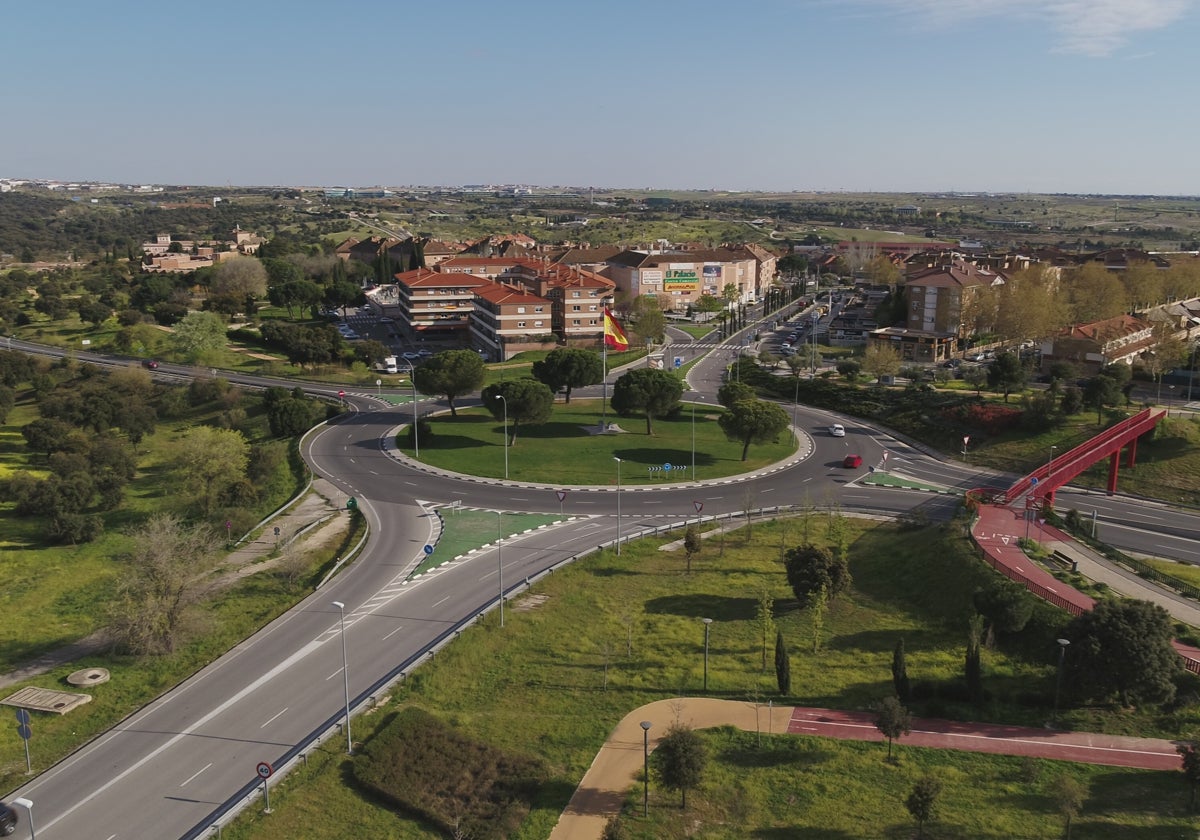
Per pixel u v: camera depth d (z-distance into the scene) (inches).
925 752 2025.1
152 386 6678.2
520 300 7691.9
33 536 3752.5
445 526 3659.0
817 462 4687.5
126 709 2268.7
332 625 2731.3
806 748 2050.9
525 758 2016.5
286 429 5241.1
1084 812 1787.6
